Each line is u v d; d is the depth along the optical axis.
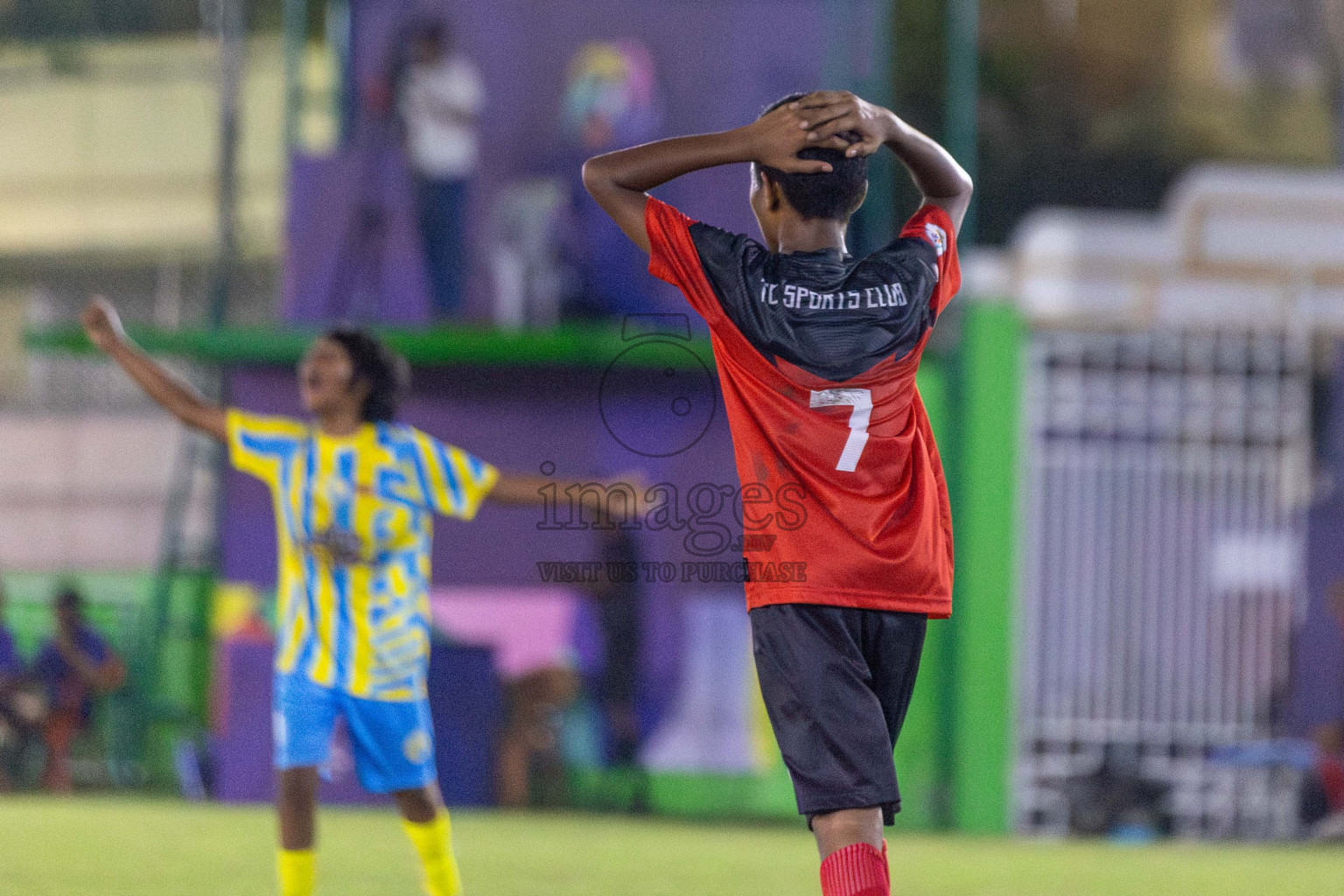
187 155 55.94
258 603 40.62
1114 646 39.16
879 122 10.91
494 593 40.03
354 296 42.59
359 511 15.77
